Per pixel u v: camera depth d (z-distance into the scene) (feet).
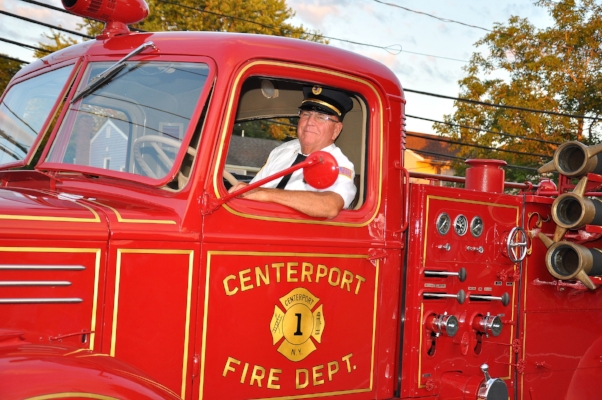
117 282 7.69
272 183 11.02
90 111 9.60
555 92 74.28
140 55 9.51
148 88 9.27
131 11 10.34
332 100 10.53
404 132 10.61
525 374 12.31
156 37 9.63
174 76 9.13
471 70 76.38
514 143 73.82
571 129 73.41
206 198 8.37
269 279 8.87
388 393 10.25
